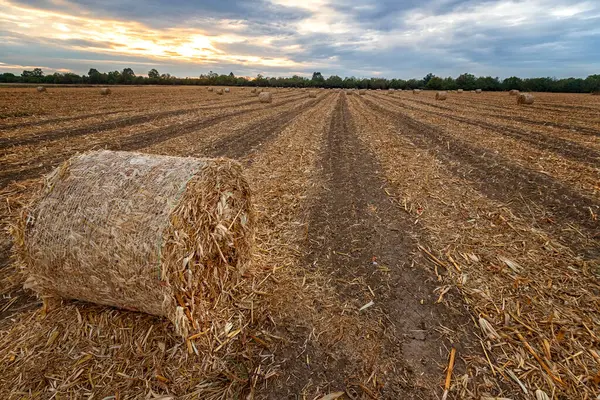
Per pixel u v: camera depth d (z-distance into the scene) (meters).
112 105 21.89
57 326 3.13
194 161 3.46
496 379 2.77
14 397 2.51
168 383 2.67
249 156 9.44
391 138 12.46
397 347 3.07
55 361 2.80
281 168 8.41
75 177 3.17
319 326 3.29
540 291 3.79
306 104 28.22
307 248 4.73
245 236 4.04
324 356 2.96
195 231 3.13
